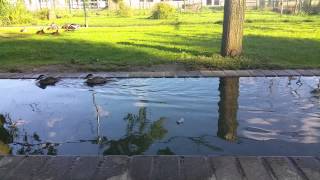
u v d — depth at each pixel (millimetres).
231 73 7082
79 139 4137
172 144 3928
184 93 5887
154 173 3104
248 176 3021
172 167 3195
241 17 8422
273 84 6387
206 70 7418
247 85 6336
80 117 4875
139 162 3291
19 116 5000
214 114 4875
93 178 3049
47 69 7824
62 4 35969
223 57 8438
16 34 15453
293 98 5570
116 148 3865
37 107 5367
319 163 3230
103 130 4379
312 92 5891
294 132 4238
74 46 11320
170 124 4531
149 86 6332
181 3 37406
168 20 22141
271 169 3131
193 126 4469
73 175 3100
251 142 3967
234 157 3348
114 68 7711
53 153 3781
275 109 5059
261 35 13656
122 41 12375
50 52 10148
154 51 9906
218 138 4082
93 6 36750
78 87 6363
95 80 6555
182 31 15484
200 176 3039
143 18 24828
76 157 3422
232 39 8461
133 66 7898
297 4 27859
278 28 16172
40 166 3273
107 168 3199
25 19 22141
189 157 3369
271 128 4367
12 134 4336
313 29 15453
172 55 9148
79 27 18234
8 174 3148
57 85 6523
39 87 6457
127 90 6109
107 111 5086
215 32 14875
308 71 7191
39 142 4078
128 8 28297
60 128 4500
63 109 5234
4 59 9242
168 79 6793
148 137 4129
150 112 5004
